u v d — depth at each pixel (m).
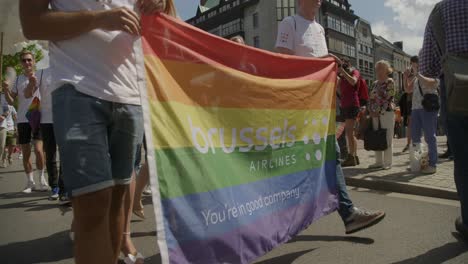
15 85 6.76
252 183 2.62
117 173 2.04
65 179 1.75
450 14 2.88
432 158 6.31
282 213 2.85
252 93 2.70
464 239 3.22
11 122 10.69
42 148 6.42
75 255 1.78
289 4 51.59
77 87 1.78
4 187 6.83
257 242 2.57
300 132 3.12
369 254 3.19
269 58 2.89
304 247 3.38
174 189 2.05
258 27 54.25
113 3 1.94
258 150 2.71
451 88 2.74
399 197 5.27
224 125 2.47
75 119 1.76
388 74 6.82
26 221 4.48
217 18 60.97
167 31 2.17
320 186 3.28
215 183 2.31
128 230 2.97
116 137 1.97
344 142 7.78
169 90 2.13
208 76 2.40
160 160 2.00
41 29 1.71
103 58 1.87
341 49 62.06
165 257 1.94
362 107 7.54
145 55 2.04
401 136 17.73
